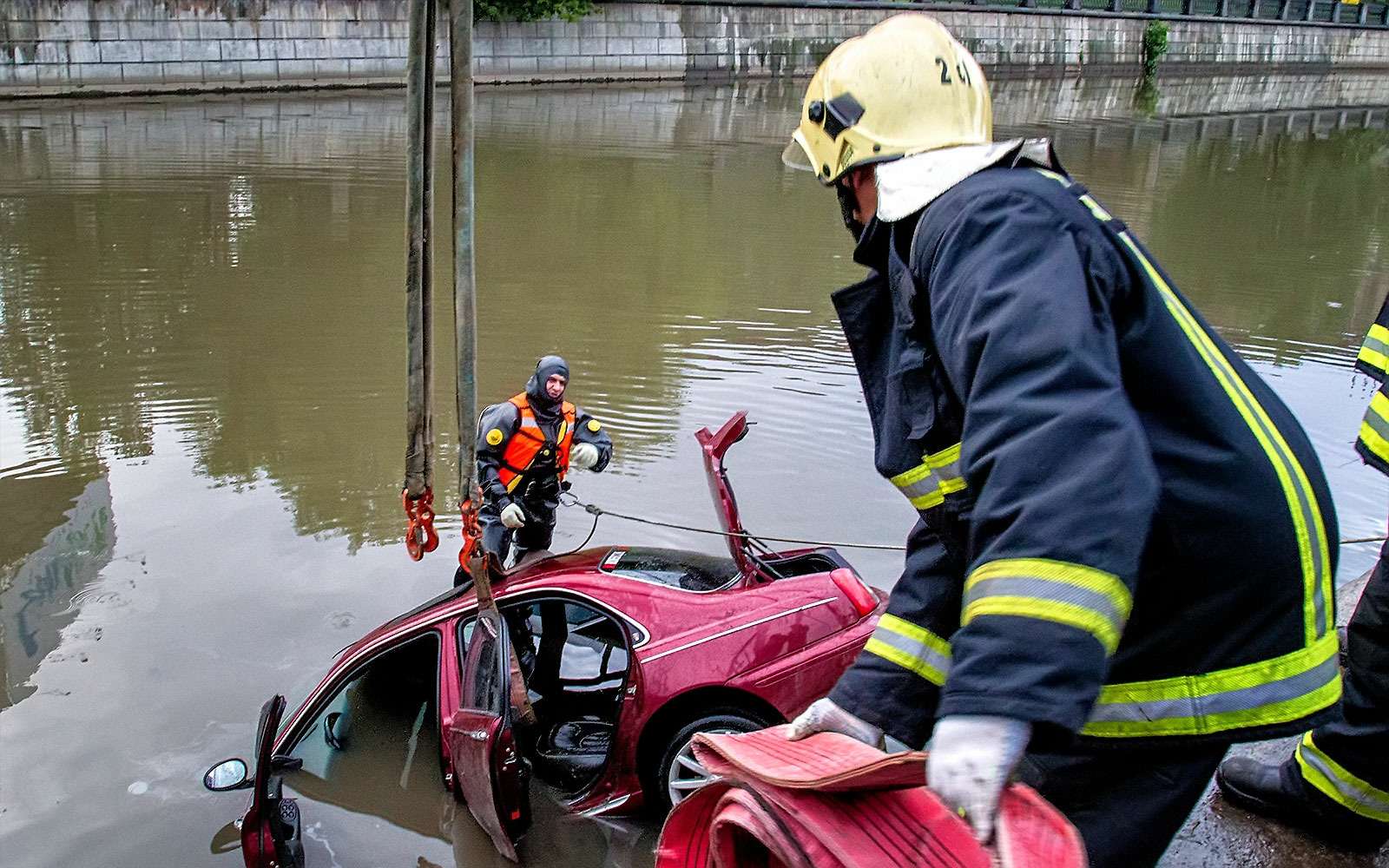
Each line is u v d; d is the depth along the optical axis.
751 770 1.83
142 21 26.11
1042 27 46.03
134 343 10.35
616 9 34.72
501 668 4.20
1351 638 3.04
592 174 19.88
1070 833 1.37
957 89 1.87
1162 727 1.74
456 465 7.88
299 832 4.24
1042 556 1.32
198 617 5.92
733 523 4.56
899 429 1.83
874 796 1.75
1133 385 1.64
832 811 1.73
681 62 36.47
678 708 4.10
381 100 28.23
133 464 7.87
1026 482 1.37
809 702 3.99
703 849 2.08
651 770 4.18
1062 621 1.29
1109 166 23.56
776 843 1.78
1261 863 3.18
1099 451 1.36
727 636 4.09
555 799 4.49
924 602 2.03
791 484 7.51
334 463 7.92
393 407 8.97
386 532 6.93
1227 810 3.41
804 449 8.09
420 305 4.16
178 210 15.65
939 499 1.83
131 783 4.60
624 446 8.09
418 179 4.04
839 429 8.46
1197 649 1.72
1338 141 30.41
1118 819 1.85
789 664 4.01
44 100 24.84
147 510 7.19
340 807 4.50
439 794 4.57
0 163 18.38
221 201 16.23
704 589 4.37
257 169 18.62
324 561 6.57
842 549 6.59
